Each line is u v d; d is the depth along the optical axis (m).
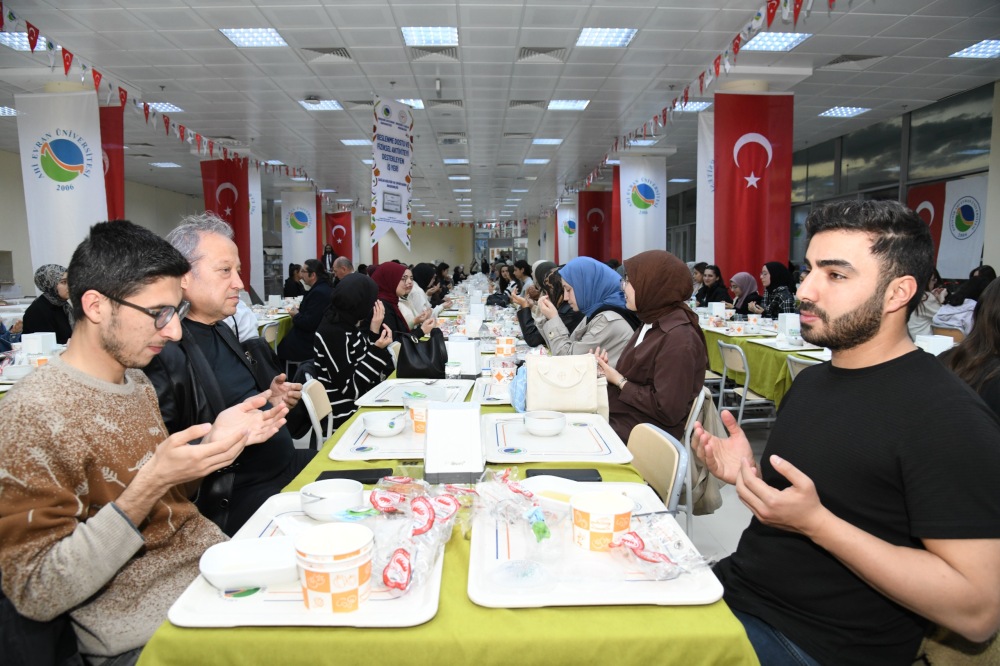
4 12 5.13
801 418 1.20
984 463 0.91
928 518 0.93
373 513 1.20
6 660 1.02
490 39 6.25
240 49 6.48
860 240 1.04
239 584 0.95
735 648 0.86
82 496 1.07
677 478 1.50
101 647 1.12
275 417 1.36
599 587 0.96
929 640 1.16
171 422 1.59
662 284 2.31
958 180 8.33
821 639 1.11
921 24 5.85
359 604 0.90
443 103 8.67
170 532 1.23
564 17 5.71
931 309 4.99
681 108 8.45
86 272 1.09
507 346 3.23
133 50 6.46
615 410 2.36
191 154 11.84
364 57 6.75
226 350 2.03
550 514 1.18
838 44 6.38
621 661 0.85
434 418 1.51
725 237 7.15
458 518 1.22
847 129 10.34
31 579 0.96
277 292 19.16
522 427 1.95
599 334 2.85
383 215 6.09
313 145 11.44
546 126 9.98
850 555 0.94
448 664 0.85
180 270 1.17
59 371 1.10
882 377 1.08
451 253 29.84
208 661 0.85
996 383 1.64
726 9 5.53
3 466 0.98
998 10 5.53
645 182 11.02
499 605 0.92
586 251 16.41
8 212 11.52
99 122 6.17
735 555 1.33
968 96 8.14
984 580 0.88
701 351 2.29
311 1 5.34
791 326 4.50
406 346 2.90
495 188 17.50
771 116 7.07
